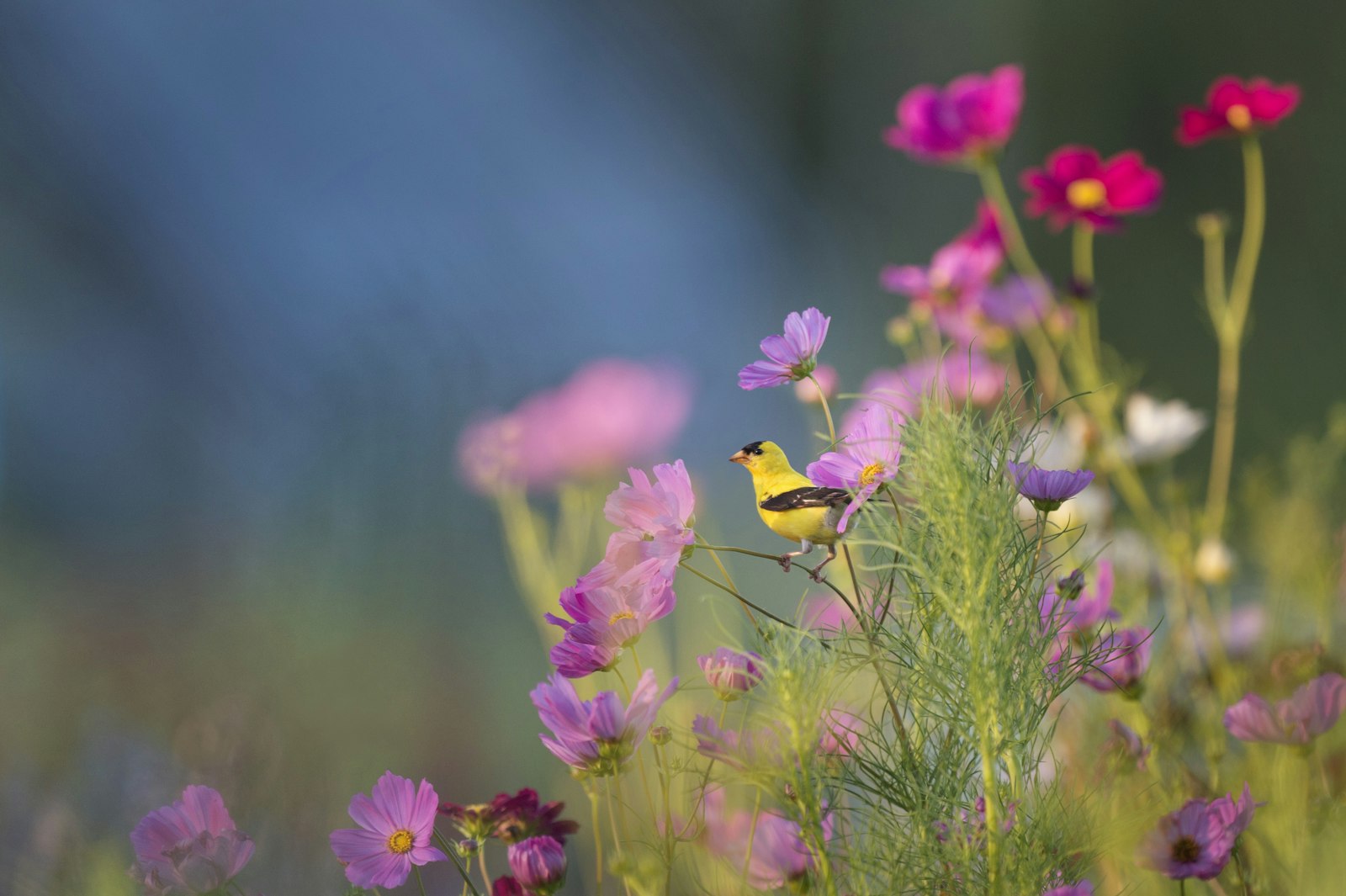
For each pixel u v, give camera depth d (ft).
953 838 13.26
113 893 13.52
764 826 13.25
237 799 13.67
